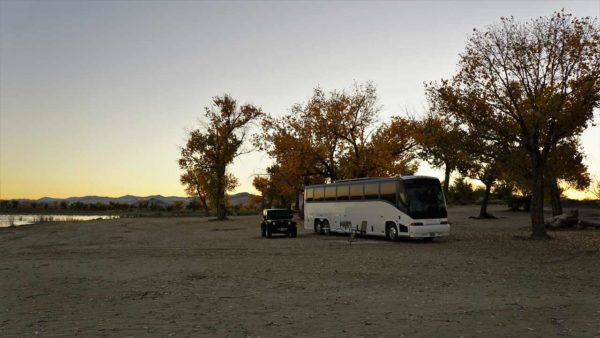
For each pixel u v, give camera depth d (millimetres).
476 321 9547
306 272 17172
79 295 13125
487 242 27906
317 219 39125
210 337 8523
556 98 26219
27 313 10797
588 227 37688
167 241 33844
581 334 8484
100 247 29609
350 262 19984
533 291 12977
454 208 80562
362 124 48531
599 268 17281
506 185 64000
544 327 9008
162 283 15078
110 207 132125
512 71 27734
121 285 14789
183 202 121500
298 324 9453
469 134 29266
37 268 19422
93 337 8602
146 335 8703
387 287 13844
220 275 16703
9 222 69125
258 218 78438
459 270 17203
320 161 50156
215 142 70875
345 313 10430
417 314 10242
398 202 29766
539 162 28297
